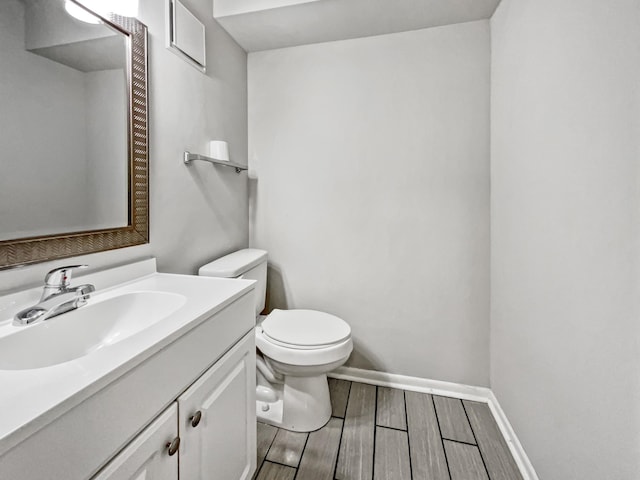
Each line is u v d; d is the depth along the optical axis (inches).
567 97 37.8
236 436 40.3
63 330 32.1
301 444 56.1
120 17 41.6
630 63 28.0
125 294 38.9
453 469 51.0
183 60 55.1
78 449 19.7
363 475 49.8
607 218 31.1
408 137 70.6
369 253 74.4
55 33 34.6
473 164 67.7
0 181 30.0
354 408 66.3
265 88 78.6
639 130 27.1
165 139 50.9
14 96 31.0
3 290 30.4
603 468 31.8
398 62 70.4
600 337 32.2
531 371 48.0
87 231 38.5
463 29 66.9
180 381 29.5
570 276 37.5
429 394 71.7
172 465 28.6
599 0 31.9
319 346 55.0
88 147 38.3
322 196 76.5
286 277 79.9
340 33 70.5
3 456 15.7
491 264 66.8
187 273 57.2
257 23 66.5
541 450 45.0
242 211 77.6
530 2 47.4
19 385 19.7
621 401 29.3
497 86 61.9
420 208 70.9
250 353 44.1
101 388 21.0
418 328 72.7
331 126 74.9
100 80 39.5
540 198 44.8
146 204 46.8
